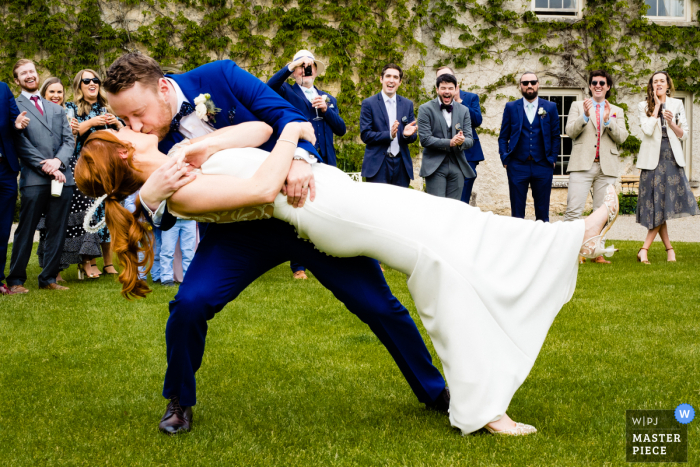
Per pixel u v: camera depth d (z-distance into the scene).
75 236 6.51
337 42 12.63
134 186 2.36
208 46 12.60
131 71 2.26
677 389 2.78
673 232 11.17
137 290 2.39
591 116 7.58
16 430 2.48
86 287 5.98
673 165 7.05
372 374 3.15
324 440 2.32
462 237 2.25
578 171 7.65
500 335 2.23
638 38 14.12
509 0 13.84
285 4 12.70
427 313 2.28
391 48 12.81
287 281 6.02
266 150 2.43
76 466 2.14
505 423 2.29
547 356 3.34
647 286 5.36
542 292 2.29
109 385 3.04
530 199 14.16
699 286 5.31
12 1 12.17
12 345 3.78
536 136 7.62
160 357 3.51
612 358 3.27
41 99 5.98
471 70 13.76
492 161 13.94
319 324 4.19
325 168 2.34
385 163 6.86
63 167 5.91
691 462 2.03
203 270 2.32
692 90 14.14
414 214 2.25
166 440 2.34
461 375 2.22
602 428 2.34
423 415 2.56
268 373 3.19
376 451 2.18
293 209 2.23
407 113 6.97
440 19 13.62
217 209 2.19
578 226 2.37
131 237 2.33
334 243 2.23
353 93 12.78
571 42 14.01
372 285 2.41
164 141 2.45
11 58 12.19
